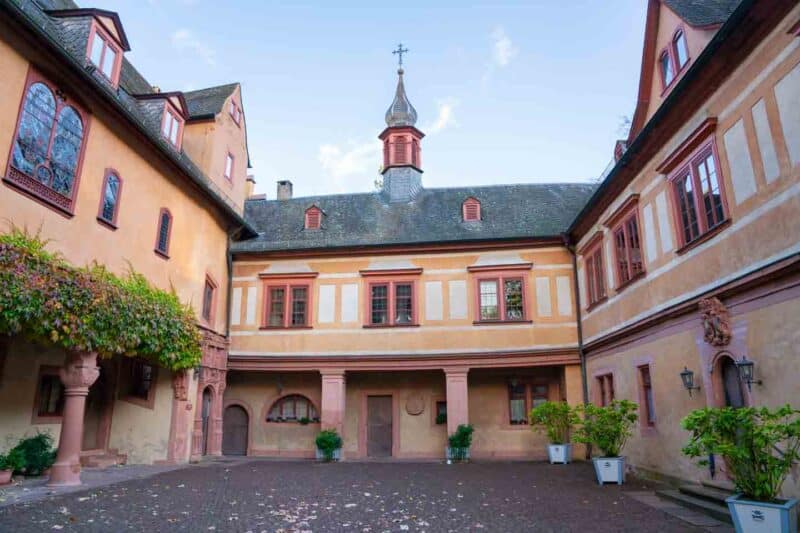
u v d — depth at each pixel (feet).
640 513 28.55
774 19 27.48
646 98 45.06
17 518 24.95
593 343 55.06
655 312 40.68
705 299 32.94
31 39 32.68
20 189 32.22
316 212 70.23
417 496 34.06
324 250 65.31
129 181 43.68
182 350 47.37
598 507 30.35
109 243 40.83
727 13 36.22
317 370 63.31
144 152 45.57
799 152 25.79
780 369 26.89
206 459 56.39
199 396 54.80
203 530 23.77
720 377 32.55
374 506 30.27
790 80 26.50
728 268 31.32
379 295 64.54
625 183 46.42
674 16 39.65
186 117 55.06
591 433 41.39
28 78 32.99
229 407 68.08
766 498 21.24
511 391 65.10
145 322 41.27
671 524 25.85
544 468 51.19
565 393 59.82
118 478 39.29
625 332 45.96
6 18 31.07
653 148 40.78
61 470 34.76
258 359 63.67
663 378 39.34
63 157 36.01
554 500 32.71
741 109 30.37
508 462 57.98
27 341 40.68
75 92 36.99
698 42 36.35
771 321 27.58
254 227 71.61
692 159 35.42
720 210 32.35
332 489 36.70
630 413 44.75
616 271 48.85
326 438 59.52
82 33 40.65
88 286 35.12
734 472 22.36
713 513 27.30
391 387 66.69
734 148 30.94
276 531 23.71
